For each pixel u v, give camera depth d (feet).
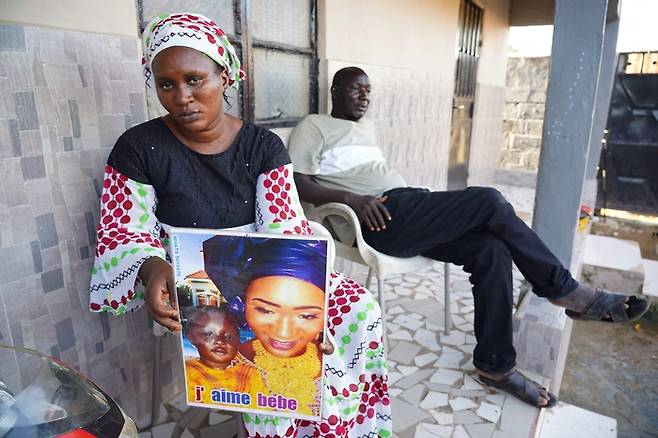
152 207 4.00
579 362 9.07
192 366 3.41
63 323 4.27
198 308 3.26
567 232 6.81
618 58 16.71
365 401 4.20
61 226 4.14
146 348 5.10
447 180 14.89
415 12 10.70
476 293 5.83
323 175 7.05
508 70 21.72
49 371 2.60
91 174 4.30
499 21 17.79
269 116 7.15
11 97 3.66
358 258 6.26
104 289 3.79
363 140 7.38
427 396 5.84
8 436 2.15
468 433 5.22
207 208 4.01
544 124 6.66
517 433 5.24
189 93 3.56
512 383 5.78
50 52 3.87
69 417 2.33
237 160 4.04
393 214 6.22
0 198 3.70
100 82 4.27
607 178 17.74
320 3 7.68
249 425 3.76
